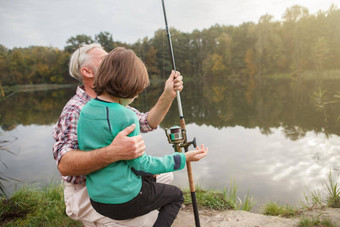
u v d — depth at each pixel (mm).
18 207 2664
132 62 1184
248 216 2314
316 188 3586
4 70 18391
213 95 21078
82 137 1181
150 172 1182
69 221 2293
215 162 4914
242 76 56844
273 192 3555
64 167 1205
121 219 1254
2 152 6395
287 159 4945
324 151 5254
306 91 18516
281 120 8992
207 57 58438
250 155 5305
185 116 10875
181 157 1270
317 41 42969
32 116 13195
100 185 1168
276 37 51594
